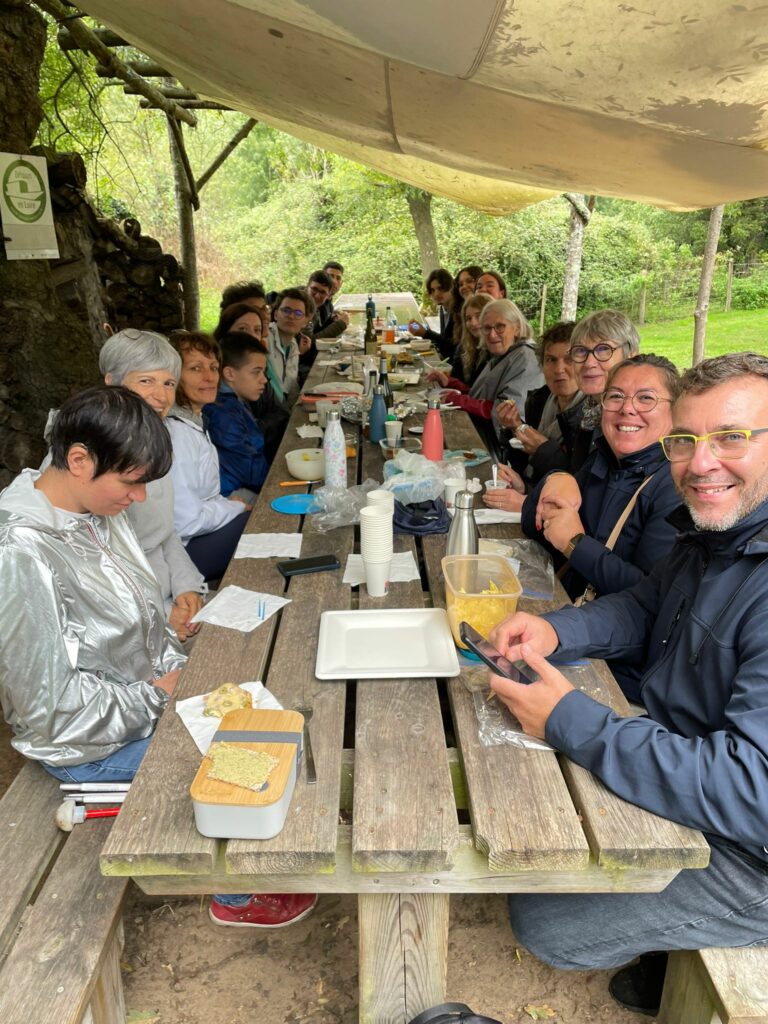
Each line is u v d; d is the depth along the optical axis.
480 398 4.60
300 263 20.66
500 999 1.59
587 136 2.88
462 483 2.28
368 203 20.25
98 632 1.52
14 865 1.34
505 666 1.32
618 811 1.11
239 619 1.66
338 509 2.28
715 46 1.95
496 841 1.05
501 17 1.90
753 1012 1.19
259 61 2.99
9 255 4.11
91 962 1.18
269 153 22.53
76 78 7.72
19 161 4.02
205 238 21.45
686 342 13.98
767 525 1.24
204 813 1.04
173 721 1.31
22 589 1.33
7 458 3.94
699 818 1.07
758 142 2.64
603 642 1.53
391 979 1.27
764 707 1.09
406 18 2.01
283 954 1.68
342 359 5.84
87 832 1.42
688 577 1.41
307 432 3.36
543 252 18.67
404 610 1.63
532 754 1.22
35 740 1.43
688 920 1.28
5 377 4.05
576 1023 1.54
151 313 6.99
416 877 1.15
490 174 4.15
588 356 2.58
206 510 2.71
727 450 1.22
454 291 7.09
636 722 1.17
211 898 1.84
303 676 1.44
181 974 1.64
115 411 1.36
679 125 2.55
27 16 4.27
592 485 2.20
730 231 19.58
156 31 3.13
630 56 2.04
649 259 18.86
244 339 3.30
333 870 1.05
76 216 5.56
